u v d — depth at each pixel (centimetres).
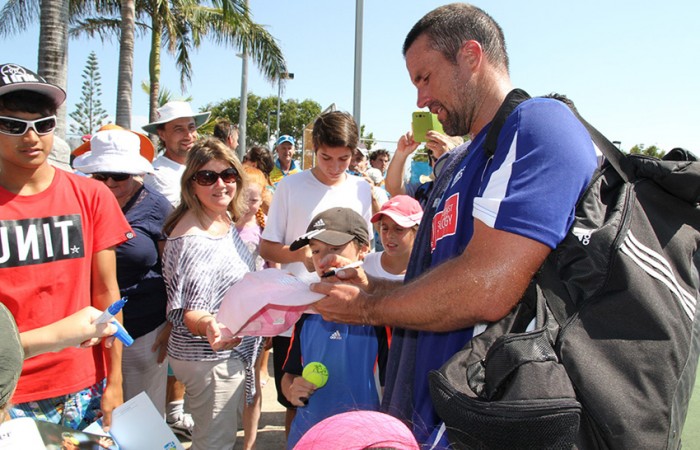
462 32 157
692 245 134
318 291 158
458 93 159
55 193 205
